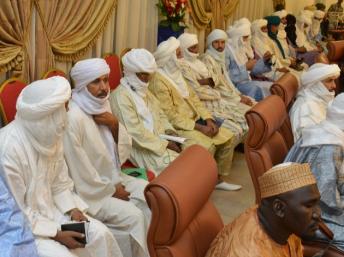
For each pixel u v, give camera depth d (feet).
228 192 12.03
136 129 9.84
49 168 6.84
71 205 7.09
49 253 6.23
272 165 7.19
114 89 10.73
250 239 4.14
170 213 4.11
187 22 15.03
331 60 16.12
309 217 4.14
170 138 10.54
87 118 8.16
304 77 9.96
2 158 6.30
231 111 13.70
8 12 8.79
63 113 6.54
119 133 8.73
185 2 13.43
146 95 10.53
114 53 12.34
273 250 4.16
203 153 5.08
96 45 11.57
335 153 6.48
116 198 8.16
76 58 10.82
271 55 17.07
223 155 12.21
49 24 9.84
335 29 24.25
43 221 6.54
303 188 4.11
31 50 9.59
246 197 11.80
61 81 6.56
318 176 6.48
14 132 6.47
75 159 7.79
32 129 6.44
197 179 4.64
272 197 4.16
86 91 8.22
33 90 6.38
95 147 8.14
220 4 17.22
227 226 4.51
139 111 10.06
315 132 6.70
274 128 7.28
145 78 10.14
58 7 10.01
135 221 7.84
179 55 12.47
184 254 4.33
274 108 7.47
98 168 8.27
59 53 10.22
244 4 19.62
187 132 11.60
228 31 16.33
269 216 4.18
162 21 13.43
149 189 4.20
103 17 11.35
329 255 6.25
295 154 6.82
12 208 6.07
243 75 16.01
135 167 9.96
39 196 6.66
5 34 8.82
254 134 6.88
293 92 9.91
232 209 11.12
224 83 14.65
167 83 11.76
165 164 9.83
